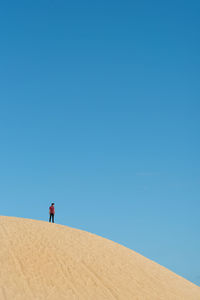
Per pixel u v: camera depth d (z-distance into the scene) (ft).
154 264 110.93
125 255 105.60
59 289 75.51
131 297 81.25
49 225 112.57
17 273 76.84
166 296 88.07
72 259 89.20
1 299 67.97
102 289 80.48
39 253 87.30
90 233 117.29
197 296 96.48
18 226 104.22
